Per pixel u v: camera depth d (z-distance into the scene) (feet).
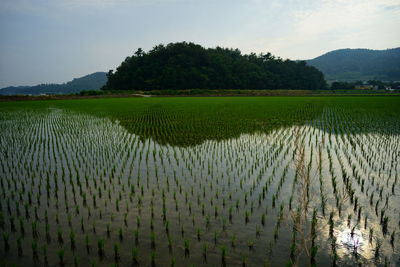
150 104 122.21
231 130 53.67
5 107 115.44
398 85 391.24
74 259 14.98
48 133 53.42
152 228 18.02
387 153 36.14
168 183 26.32
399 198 22.50
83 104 127.65
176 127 58.08
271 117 72.59
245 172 29.37
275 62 414.62
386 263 14.15
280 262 14.70
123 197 23.06
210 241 16.60
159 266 14.39
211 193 23.88
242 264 14.53
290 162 32.58
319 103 119.34
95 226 18.37
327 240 16.55
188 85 309.22
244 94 230.07
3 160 34.94
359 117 70.69
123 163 32.89
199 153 37.06
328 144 41.32
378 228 17.83
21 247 16.05
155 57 353.10
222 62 353.72
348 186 24.68
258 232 17.30
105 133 52.60
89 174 29.09
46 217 19.15
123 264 14.60
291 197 21.62
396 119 65.72
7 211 20.61
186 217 19.53
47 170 30.60
